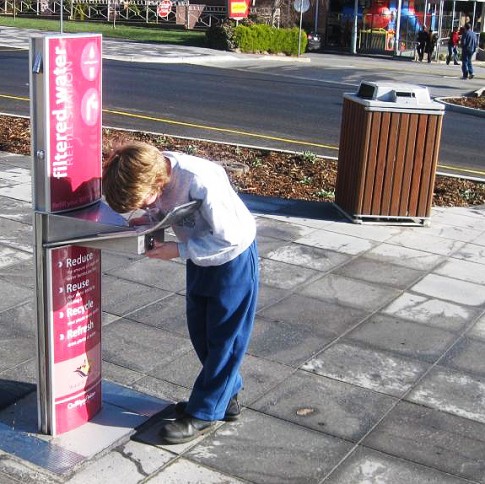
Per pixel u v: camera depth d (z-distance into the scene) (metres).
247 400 4.38
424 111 7.49
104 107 15.12
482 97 21.09
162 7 42.81
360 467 3.81
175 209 3.37
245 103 17.09
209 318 3.79
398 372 4.82
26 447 3.78
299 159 10.80
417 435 4.13
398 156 7.63
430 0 38.59
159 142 11.34
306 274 6.39
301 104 17.55
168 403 4.25
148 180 3.37
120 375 4.57
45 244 3.62
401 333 5.39
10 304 5.50
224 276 3.67
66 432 3.91
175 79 20.72
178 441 3.89
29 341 4.97
